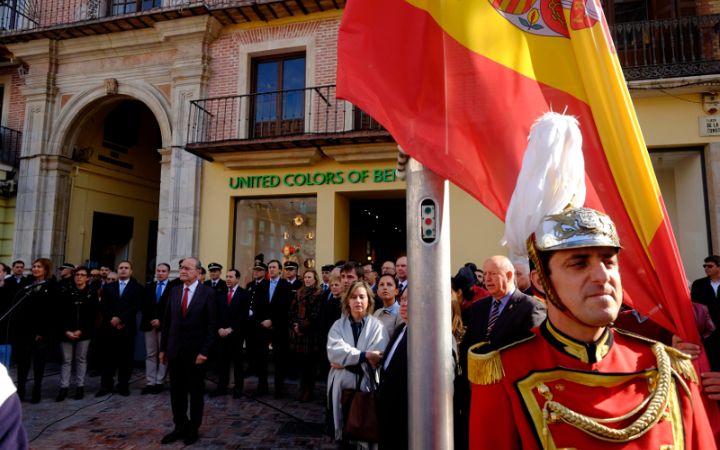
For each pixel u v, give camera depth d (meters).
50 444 4.84
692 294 6.08
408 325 1.86
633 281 1.81
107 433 5.17
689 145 7.63
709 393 1.66
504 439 1.31
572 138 1.33
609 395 1.25
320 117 9.62
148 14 10.01
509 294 3.10
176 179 10.10
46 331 6.46
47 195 11.22
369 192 9.58
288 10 9.76
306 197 9.91
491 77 1.97
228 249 9.89
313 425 5.41
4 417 1.28
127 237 13.84
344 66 2.07
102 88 11.00
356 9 2.11
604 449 1.18
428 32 2.04
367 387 3.27
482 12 2.04
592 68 1.89
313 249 9.69
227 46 10.32
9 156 11.53
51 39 11.09
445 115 1.95
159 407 6.21
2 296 7.17
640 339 1.43
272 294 7.08
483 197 1.84
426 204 1.90
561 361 1.32
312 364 6.42
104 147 12.91
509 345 1.40
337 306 5.85
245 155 9.60
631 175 1.81
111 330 6.89
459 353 3.07
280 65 10.30
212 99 9.72
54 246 11.20
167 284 7.34
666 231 1.77
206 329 5.02
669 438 1.21
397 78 2.02
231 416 5.76
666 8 7.86
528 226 1.32
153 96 10.59
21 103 11.69
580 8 1.95
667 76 7.43
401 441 2.88
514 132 1.91
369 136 8.62
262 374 6.82
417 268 1.85
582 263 1.23
